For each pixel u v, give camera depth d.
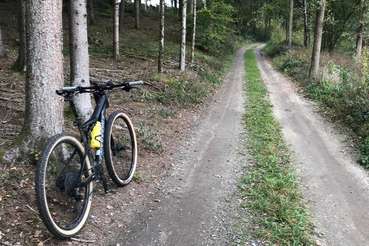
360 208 6.54
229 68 28.59
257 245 4.95
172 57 23.89
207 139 9.99
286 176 7.43
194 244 4.89
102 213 5.32
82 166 4.77
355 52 29.33
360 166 8.72
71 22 8.15
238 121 12.18
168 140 9.44
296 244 5.03
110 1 42.03
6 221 4.62
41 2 5.54
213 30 32.22
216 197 6.32
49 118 5.79
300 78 22.62
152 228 5.17
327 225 5.84
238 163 8.12
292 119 13.05
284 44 43.62
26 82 5.82
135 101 12.58
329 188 7.29
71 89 4.90
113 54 20.80
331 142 10.53
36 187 4.08
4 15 27.83
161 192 6.34
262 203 6.04
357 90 14.57
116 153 5.97
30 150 5.75
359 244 5.38
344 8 32.44
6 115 8.48
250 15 68.88
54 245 4.43
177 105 13.41
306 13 37.19
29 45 5.66
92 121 5.18
